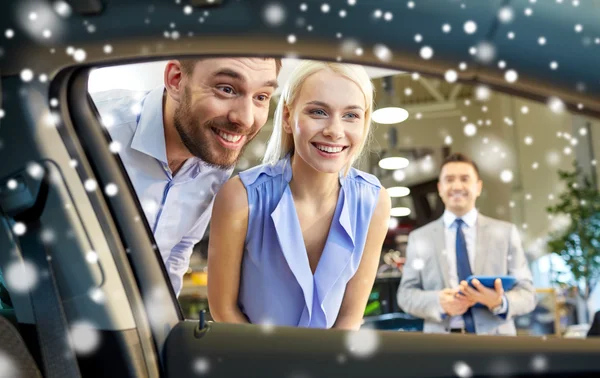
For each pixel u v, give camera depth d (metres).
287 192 1.33
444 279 2.37
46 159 0.99
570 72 0.73
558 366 0.84
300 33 0.85
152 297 1.08
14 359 0.98
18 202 1.00
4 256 1.03
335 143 1.27
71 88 1.04
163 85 1.61
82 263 1.00
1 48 0.98
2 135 1.00
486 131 2.68
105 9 0.93
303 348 1.00
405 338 0.96
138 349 1.03
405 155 5.85
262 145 1.65
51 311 1.00
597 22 0.72
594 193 5.68
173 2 0.90
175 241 1.73
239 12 0.87
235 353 1.03
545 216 6.52
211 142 1.40
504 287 2.06
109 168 1.09
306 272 1.31
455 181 2.43
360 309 1.45
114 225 1.07
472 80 0.80
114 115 1.62
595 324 0.92
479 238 2.41
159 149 1.59
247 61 1.31
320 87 1.25
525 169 6.72
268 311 1.36
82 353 1.03
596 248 5.53
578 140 1.33
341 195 1.36
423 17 0.79
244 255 1.37
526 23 0.75
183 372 1.05
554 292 2.72
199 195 1.71
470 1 0.78
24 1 0.95
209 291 1.38
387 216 1.44
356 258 1.38
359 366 0.96
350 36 0.83
